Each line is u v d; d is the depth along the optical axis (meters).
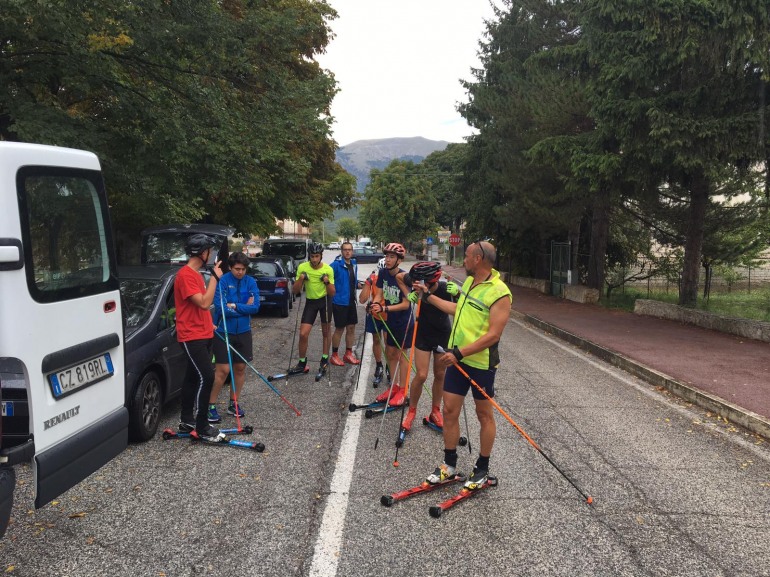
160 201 11.31
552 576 3.21
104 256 3.73
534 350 10.71
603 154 12.23
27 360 2.93
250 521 3.77
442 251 70.25
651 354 9.48
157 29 9.50
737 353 9.54
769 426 5.74
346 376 7.94
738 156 10.43
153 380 5.43
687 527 3.81
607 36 11.18
